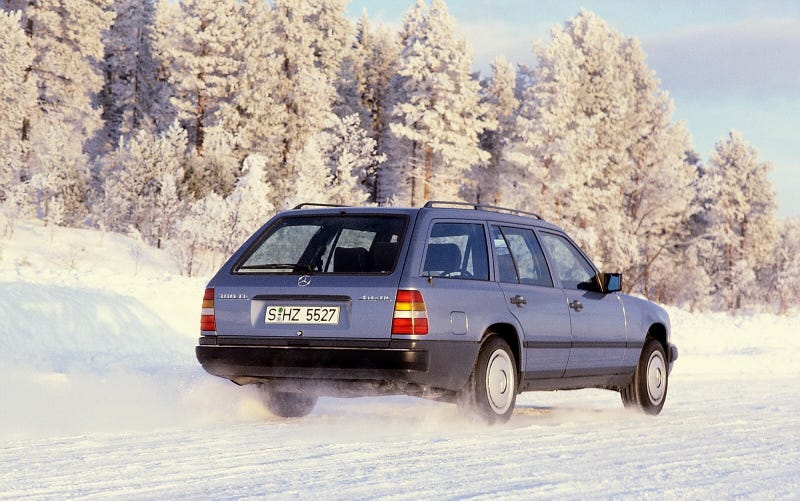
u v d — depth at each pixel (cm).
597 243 6294
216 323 719
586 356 814
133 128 7562
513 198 6375
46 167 4731
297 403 772
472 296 706
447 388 684
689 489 458
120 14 8162
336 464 518
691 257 7512
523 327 745
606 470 513
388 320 666
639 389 880
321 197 5278
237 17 6806
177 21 6712
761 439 669
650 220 7150
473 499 420
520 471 503
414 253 686
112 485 448
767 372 1509
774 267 8431
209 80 6662
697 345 2188
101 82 6475
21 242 3691
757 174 8231
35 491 431
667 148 7350
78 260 3525
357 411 830
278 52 7556
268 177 6288
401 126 6712
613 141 7238
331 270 711
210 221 3500
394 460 535
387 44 9225
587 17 7631
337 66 8619
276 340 694
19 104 5225
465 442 616
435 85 6681
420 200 7050
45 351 1312
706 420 804
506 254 763
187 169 4975
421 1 6856
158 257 3847
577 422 778
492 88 8638
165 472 486
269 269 721
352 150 5738
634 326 878
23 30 5547
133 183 4597
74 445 581
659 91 7588
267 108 6738
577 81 6562
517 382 745
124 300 1603
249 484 454
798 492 457
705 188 8175
